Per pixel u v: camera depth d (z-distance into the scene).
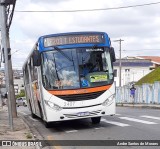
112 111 14.64
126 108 33.88
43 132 15.26
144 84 43.34
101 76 14.56
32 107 21.62
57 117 14.20
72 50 14.62
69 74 14.38
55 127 16.61
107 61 14.82
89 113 14.30
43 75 14.41
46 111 14.33
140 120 17.67
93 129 14.93
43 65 14.48
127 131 13.63
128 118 19.05
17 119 21.70
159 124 15.60
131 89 41.28
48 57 14.52
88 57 14.65
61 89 14.21
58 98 14.18
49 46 14.58
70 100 14.20
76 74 14.38
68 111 14.17
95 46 14.78
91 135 13.23
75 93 14.22
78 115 14.23
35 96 17.84
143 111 25.94
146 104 40.06
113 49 14.89
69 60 14.52
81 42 14.74
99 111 14.42
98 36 14.92
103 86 14.49
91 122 17.56
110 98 14.59
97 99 14.38
